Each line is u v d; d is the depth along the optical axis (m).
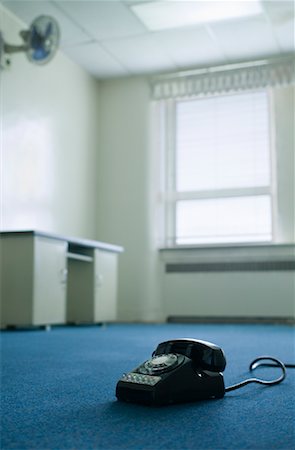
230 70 6.21
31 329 4.47
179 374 1.18
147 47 5.84
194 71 6.41
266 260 5.91
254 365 1.91
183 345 1.23
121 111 6.64
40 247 4.30
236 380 1.56
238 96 6.32
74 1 4.86
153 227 6.43
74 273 5.30
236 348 2.74
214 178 6.34
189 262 6.23
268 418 1.04
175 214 6.46
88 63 6.23
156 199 6.53
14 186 4.91
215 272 6.11
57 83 5.77
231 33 5.50
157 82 6.52
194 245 6.35
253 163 6.18
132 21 5.26
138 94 6.60
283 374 1.54
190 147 6.48
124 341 3.25
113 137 6.64
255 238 6.09
